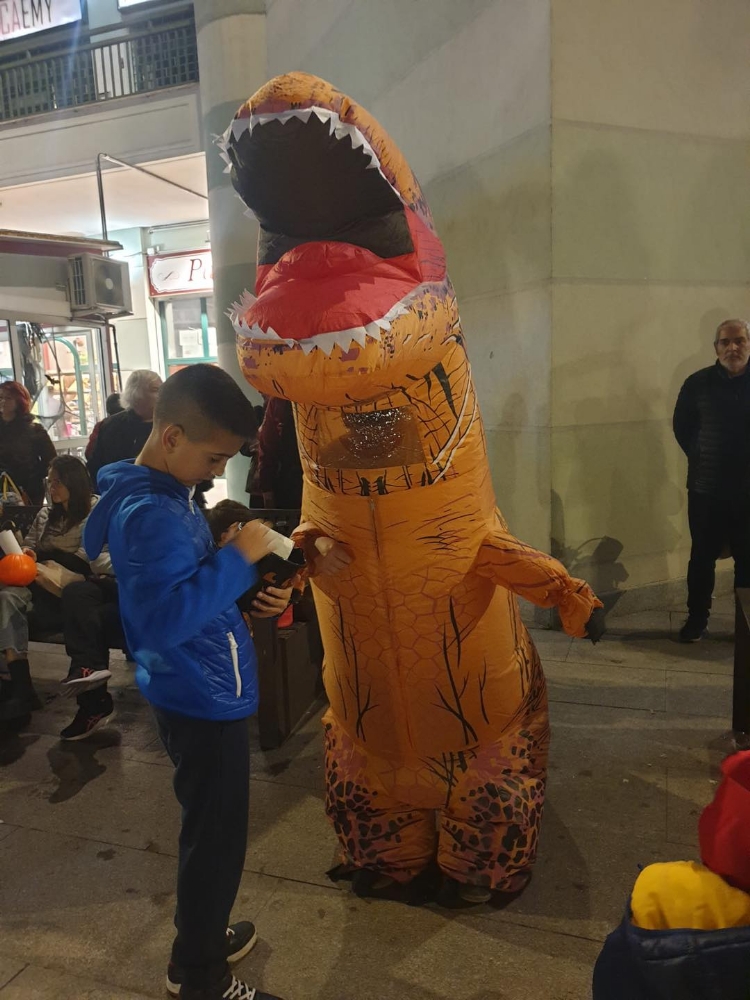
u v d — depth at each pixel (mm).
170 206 10211
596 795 2512
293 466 3408
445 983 1750
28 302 6480
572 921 1938
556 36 3676
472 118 4273
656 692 3279
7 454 4965
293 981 1768
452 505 1703
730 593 4625
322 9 5664
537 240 3920
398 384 1516
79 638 2988
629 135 3955
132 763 2873
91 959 1870
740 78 4230
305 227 1464
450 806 1978
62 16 9031
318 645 3320
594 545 4211
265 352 1382
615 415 4160
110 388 7320
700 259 4277
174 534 1419
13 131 8867
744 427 3596
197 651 1504
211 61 6629
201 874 1542
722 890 958
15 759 2922
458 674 1823
